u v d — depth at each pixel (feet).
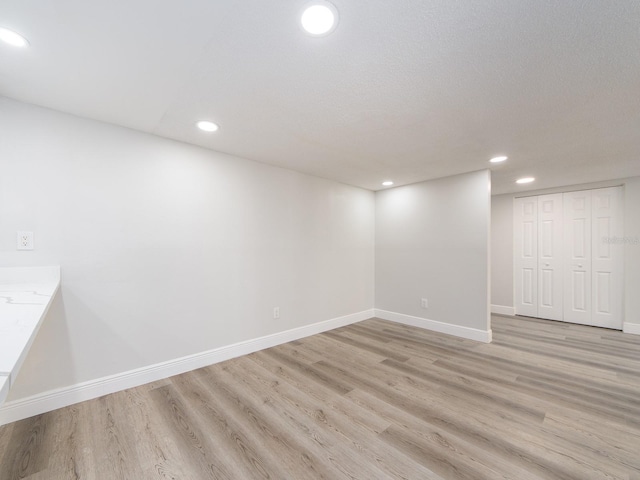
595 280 13.08
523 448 5.15
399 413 6.24
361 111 6.46
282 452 5.06
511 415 6.15
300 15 3.80
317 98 5.94
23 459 4.84
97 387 6.86
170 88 5.58
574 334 11.85
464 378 7.89
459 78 5.22
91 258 6.84
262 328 10.19
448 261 12.02
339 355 9.59
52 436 5.42
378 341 11.02
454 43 4.32
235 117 6.79
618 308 12.50
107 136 7.07
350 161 10.05
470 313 11.34
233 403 6.62
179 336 8.21
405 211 13.58
